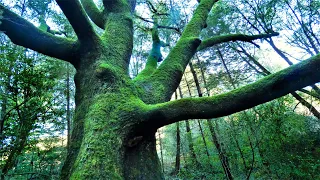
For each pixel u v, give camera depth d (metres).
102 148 3.00
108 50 4.31
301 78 3.04
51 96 6.25
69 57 4.29
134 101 3.64
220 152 8.69
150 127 3.55
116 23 5.04
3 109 5.49
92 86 3.86
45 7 6.36
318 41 8.65
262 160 7.73
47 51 4.14
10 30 3.67
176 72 4.90
